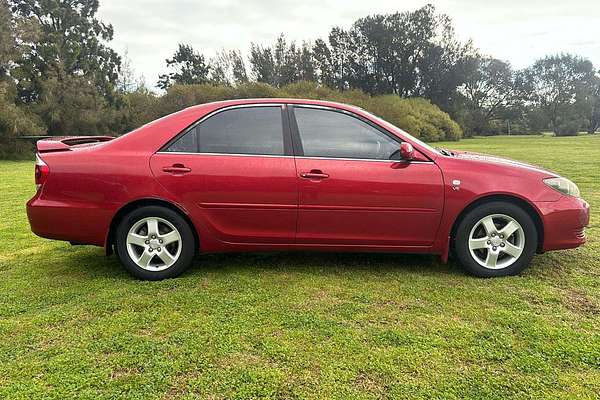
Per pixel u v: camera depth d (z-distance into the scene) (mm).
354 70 54562
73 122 28406
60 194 3680
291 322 2971
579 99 65312
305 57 49656
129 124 32062
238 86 34094
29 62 26578
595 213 6469
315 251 4199
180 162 3688
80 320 3023
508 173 3777
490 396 2193
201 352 2600
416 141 3814
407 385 2283
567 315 3059
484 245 3807
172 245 3818
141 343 2701
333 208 3689
